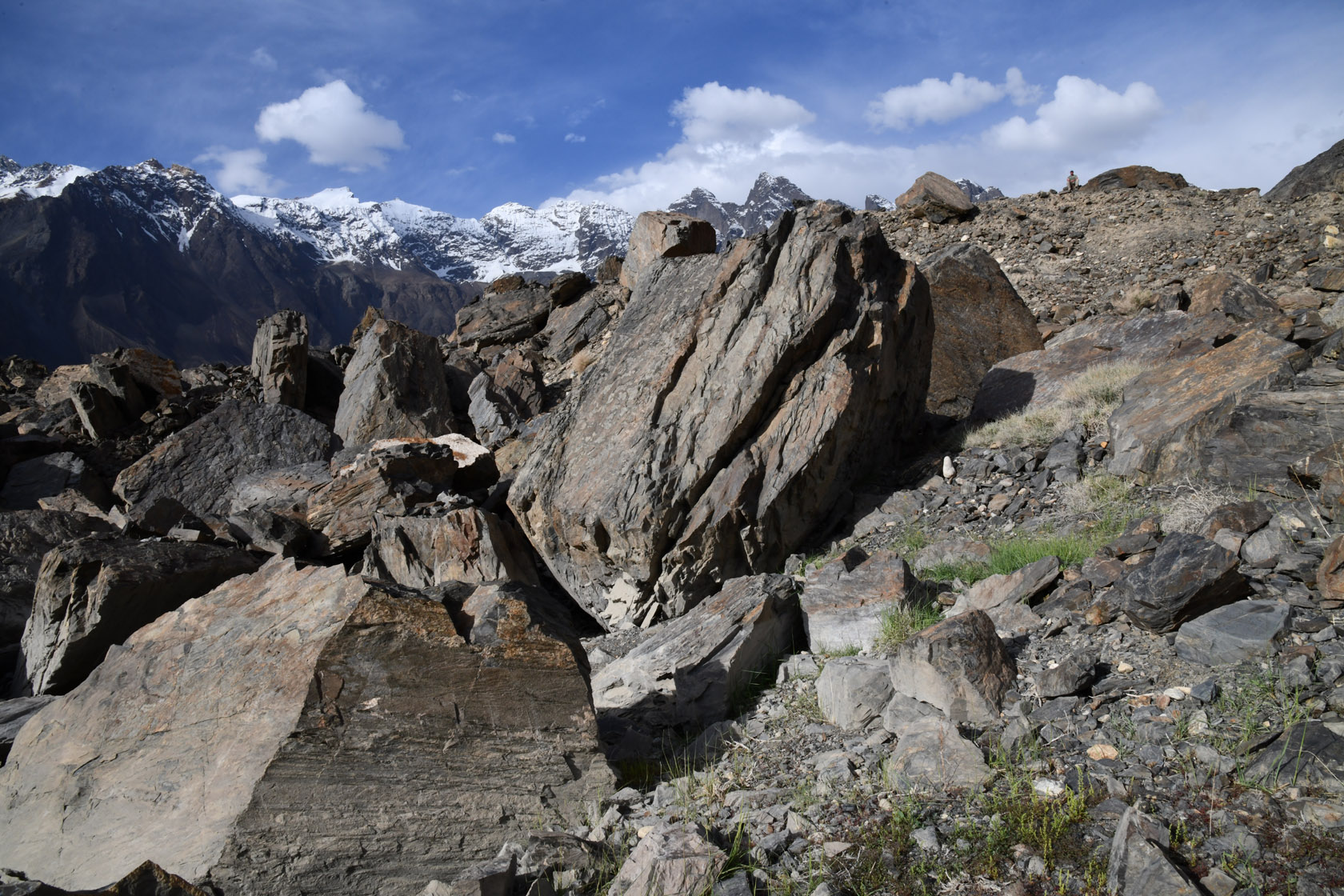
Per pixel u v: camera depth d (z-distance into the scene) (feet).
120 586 25.91
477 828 14.30
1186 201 94.43
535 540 33.19
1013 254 89.86
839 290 33.30
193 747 14.39
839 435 31.94
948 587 23.13
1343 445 21.30
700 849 11.79
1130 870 10.18
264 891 12.67
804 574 29.07
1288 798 11.14
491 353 101.91
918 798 13.00
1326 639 14.55
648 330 36.11
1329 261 66.69
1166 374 31.81
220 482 51.55
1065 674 15.20
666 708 20.33
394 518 34.17
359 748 13.84
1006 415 40.75
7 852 15.10
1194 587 15.72
